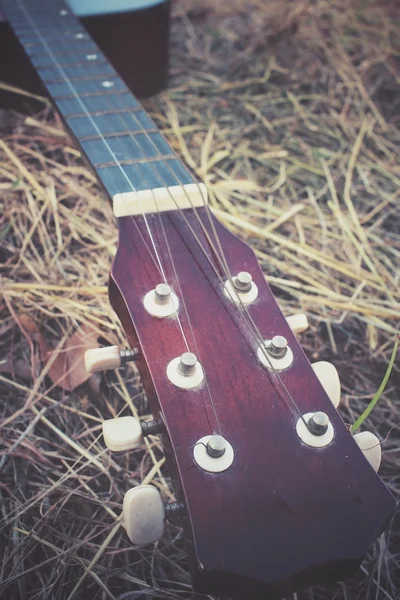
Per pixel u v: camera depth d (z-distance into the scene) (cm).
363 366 40
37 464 34
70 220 45
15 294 40
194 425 25
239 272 30
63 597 30
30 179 47
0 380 37
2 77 52
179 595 31
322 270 44
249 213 47
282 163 52
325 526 23
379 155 54
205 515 23
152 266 30
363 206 49
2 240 44
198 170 50
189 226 32
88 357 27
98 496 33
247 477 24
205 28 65
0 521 32
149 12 52
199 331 28
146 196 33
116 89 45
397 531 33
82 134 39
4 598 30
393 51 64
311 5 69
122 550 31
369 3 70
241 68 61
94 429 35
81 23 52
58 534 32
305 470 24
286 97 59
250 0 69
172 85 59
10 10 54
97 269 43
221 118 56
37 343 39
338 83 60
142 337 27
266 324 28
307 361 27
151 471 34
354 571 23
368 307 42
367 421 37
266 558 22
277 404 26
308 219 48
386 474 35
